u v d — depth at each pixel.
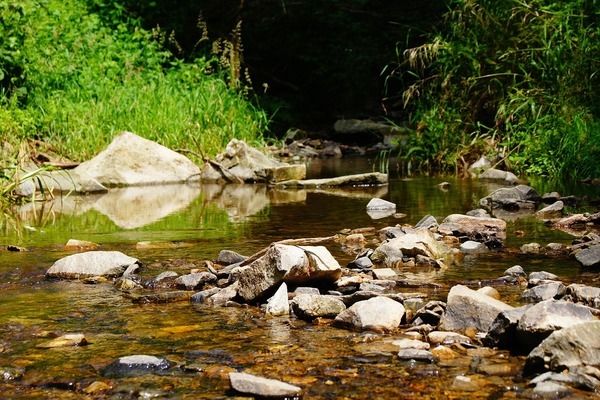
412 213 7.05
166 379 3.12
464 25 10.90
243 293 4.22
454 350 3.38
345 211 7.22
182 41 15.64
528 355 3.19
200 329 3.75
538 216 6.87
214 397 2.95
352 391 2.98
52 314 4.02
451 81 10.75
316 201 7.95
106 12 14.24
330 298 3.93
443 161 10.47
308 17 17.30
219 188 9.24
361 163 11.56
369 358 3.31
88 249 5.64
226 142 11.13
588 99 9.83
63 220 6.99
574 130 9.39
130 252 5.51
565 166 9.34
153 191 9.00
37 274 4.91
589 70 9.83
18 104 10.73
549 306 3.33
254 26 17.12
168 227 6.54
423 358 3.27
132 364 3.23
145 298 4.26
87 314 4.02
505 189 7.57
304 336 3.62
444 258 5.20
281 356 3.35
